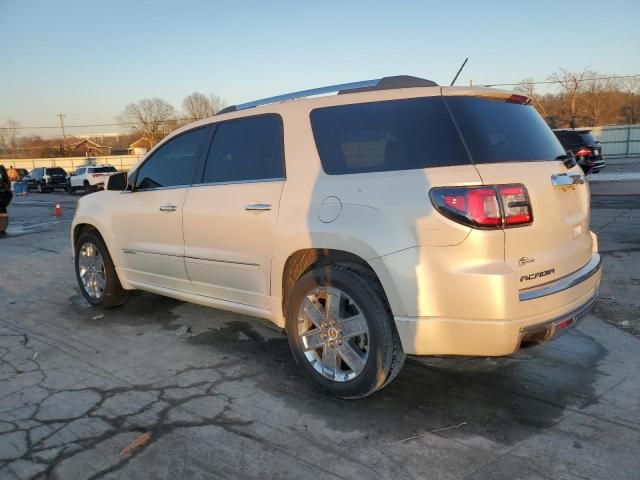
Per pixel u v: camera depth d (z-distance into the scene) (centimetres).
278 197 367
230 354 435
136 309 568
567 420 318
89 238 561
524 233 295
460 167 299
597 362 400
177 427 320
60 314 560
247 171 400
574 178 341
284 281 377
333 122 355
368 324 323
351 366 338
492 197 288
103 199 546
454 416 326
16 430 319
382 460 283
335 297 343
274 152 382
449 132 314
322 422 323
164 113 7481
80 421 329
